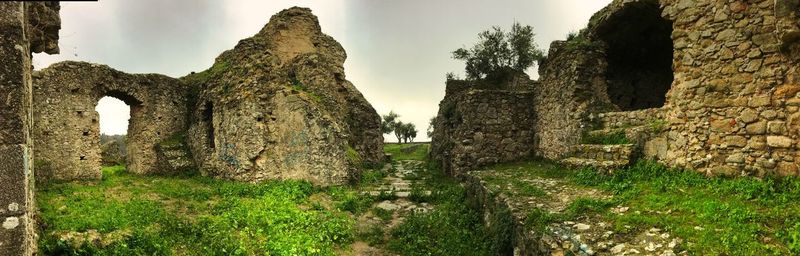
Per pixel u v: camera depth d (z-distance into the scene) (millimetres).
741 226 4355
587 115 9789
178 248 6199
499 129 13391
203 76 16734
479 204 9133
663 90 12109
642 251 4234
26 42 4484
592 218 5383
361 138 19703
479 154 13227
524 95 13656
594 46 10484
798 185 5141
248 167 12273
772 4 5797
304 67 16703
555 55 11672
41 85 12086
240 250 6121
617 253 4281
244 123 12430
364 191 12031
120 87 13922
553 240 4902
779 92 5641
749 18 5988
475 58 22000
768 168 5660
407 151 31672
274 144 12469
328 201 10570
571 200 6477
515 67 21531
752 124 5867
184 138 15273
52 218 6848
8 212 3773
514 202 6754
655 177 6730
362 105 20359
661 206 5355
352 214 9586
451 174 14438
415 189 11820
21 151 3867
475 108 13367
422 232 8086
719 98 6246
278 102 12609
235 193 10391
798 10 5242
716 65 6309
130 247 6047
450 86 18047
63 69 12633
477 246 7117
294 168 12156
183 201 9484
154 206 8461
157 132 14883
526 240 5504
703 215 4797
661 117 7434
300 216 8328
